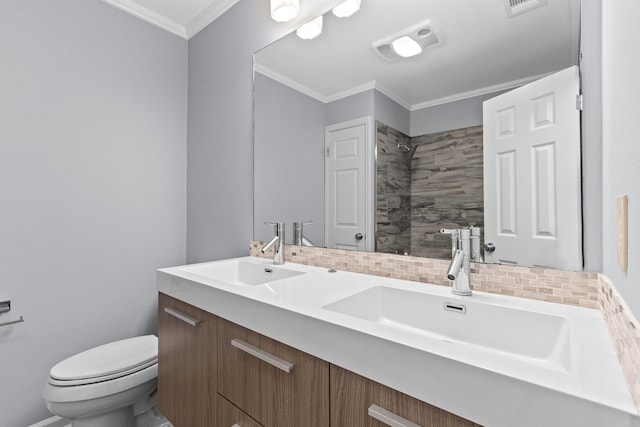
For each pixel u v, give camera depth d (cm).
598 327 67
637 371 40
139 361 143
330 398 69
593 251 81
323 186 141
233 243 184
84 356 147
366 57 128
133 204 196
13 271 154
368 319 98
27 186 158
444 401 53
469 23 103
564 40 86
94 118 180
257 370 86
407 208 116
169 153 212
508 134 95
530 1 92
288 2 140
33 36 160
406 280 114
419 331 94
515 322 79
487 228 98
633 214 47
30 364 158
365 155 128
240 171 180
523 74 93
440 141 109
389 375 59
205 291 104
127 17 194
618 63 56
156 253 205
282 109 157
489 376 49
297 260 152
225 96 190
